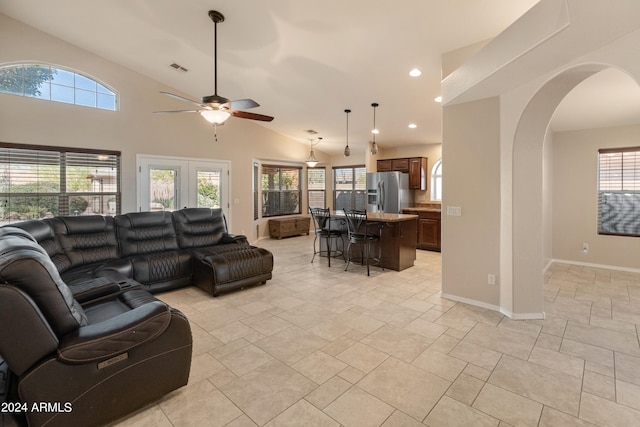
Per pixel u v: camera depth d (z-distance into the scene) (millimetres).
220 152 6668
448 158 3615
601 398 1938
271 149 7832
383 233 5141
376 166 8156
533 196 3076
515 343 2633
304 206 9367
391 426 1720
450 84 3408
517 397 1952
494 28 3205
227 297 3793
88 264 3660
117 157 5293
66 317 1644
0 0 3920
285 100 5785
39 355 1506
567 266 5262
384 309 3395
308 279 4547
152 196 5691
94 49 4879
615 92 3504
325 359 2400
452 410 1839
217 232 4965
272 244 7566
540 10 2037
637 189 4855
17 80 4410
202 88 5750
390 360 2383
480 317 3170
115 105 5281
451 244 3652
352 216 4969
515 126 3012
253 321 3096
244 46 4164
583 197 5277
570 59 2322
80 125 4898
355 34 3547
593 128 5141
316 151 9133
